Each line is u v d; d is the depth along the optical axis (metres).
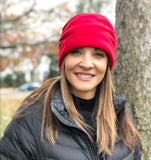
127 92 2.15
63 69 1.50
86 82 1.41
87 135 1.32
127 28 2.15
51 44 9.28
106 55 1.48
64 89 1.46
